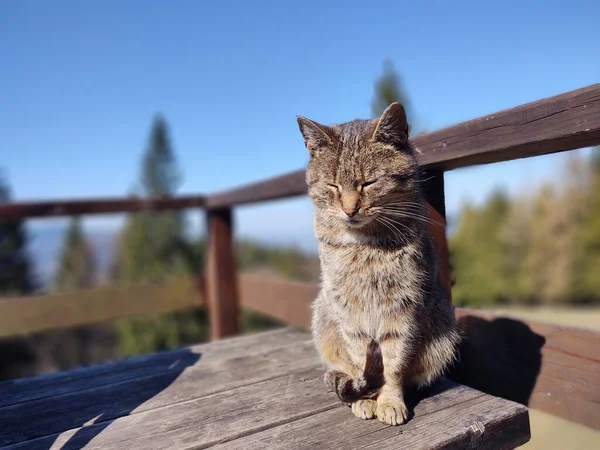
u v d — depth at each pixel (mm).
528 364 624
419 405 585
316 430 528
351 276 611
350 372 661
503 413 550
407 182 629
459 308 734
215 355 817
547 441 1272
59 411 599
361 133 652
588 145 531
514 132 536
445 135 633
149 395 645
